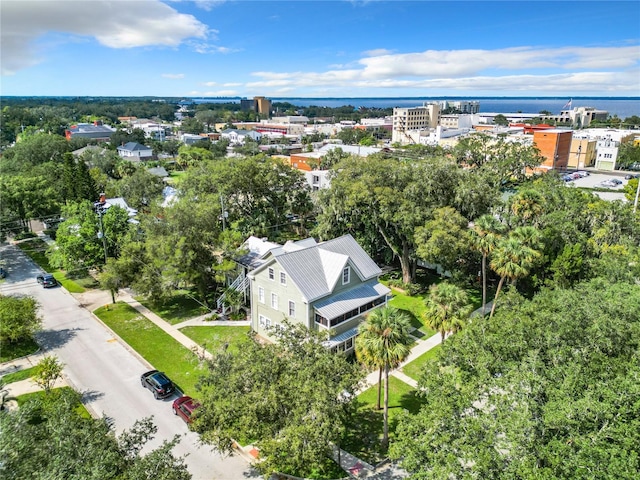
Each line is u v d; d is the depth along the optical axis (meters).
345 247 37.62
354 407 21.98
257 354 20.86
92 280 49.69
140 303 43.69
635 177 113.12
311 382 18.83
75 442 15.12
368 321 23.92
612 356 20.56
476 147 110.44
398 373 31.38
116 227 47.81
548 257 40.00
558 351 19.23
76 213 49.22
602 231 44.66
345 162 52.00
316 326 33.06
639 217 48.53
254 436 19.31
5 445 13.66
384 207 43.16
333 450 23.77
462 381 20.23
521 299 28.75
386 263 51.81
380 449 23.98
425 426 17.52
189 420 23.44
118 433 24.88
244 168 55.78
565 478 13.85
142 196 76.25
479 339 21.80
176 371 31.56
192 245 40.69
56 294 45.84
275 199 60.03
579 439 14.38
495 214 50.09
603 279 32.19
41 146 92.50
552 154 120.31
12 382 29.98
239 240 42.69
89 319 40.25
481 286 46.44
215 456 23.58
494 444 15.81
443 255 39.38
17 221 60.12
